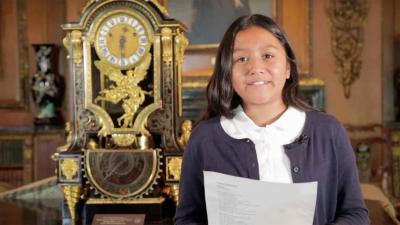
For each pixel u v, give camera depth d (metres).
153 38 1.98
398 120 5.27
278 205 1.20
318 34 5.22
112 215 1.90
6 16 5.47
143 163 1.95
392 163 5.01
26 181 5.10
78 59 2.00
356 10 5.21
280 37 1.35
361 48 5.24
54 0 5.44
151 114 2.00
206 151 1.37
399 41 5.30
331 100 5.27
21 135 5.09
